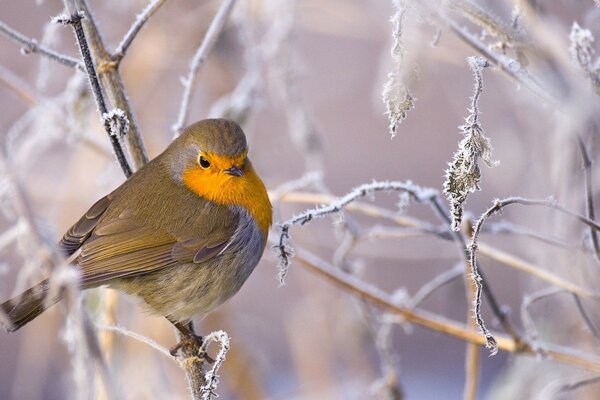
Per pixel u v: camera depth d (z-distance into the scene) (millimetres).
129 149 8594
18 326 7430
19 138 12711
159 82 11984
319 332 11562
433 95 17516
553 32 6656
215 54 11828
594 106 6445
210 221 9023
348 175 17688
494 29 6707
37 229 8055
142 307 9180
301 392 11523
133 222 8859
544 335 9734
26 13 14992
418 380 15828
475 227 6695
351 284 9258
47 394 12422
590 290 8453
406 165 17891
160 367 10859
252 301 15281
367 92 16688
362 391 11258
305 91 14398
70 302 6109
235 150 8992
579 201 8406
